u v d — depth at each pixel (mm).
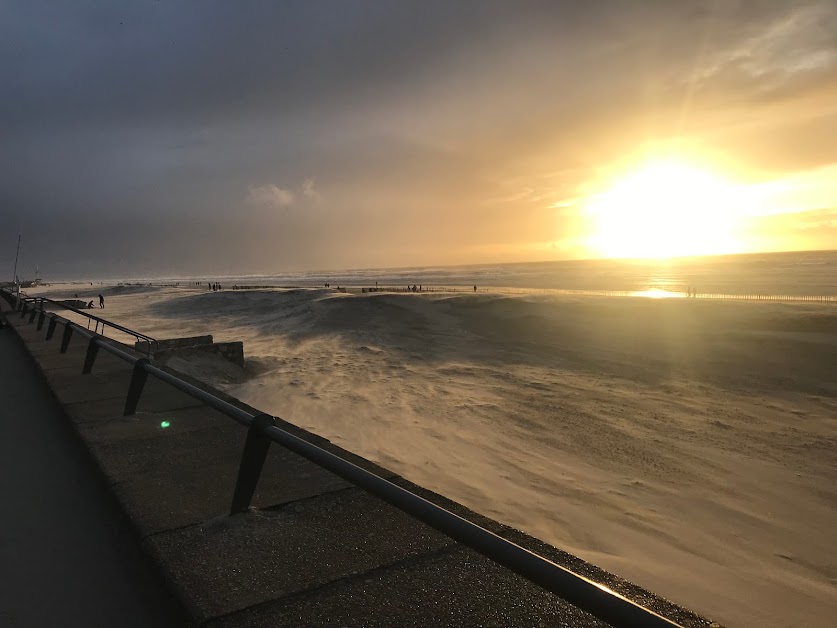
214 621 2051
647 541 5863
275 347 22344
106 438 4340
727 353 17109
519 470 8016
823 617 4477
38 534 3082
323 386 14266
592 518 6402
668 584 4957
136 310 45844
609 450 8992
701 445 9281
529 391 13555
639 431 10055
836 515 6559
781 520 6438
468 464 8234
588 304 27172
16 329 13711
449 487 7273
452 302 30484
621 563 5328
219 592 2236
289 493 3262
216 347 16219
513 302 29172
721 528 6211
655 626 1161
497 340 22344
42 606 2404
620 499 6992
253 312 40062
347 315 29750
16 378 7828
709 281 78562
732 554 5602
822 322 19656
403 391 13609
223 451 4047
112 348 6023
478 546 1583
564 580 1374
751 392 13211
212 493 3271
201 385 6332
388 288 64625
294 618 2070
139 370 4977
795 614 4516
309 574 2373
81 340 11242
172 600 2400
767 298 37750
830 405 11898
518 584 2293
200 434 4449
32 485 3805
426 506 1776
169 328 31469
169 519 2918
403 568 2426
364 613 2096
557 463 8352
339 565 2451
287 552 2562
